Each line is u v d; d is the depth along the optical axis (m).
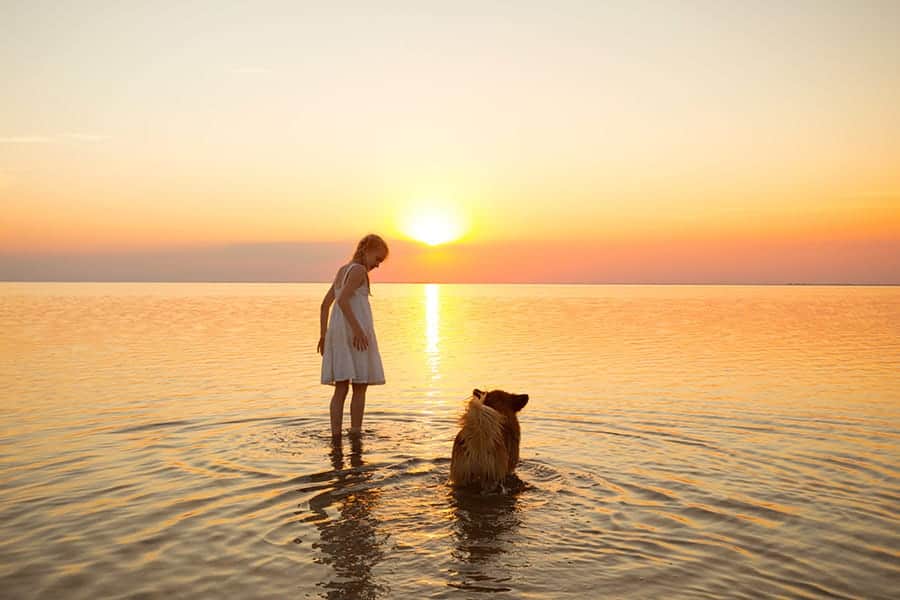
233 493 4.63
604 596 3.08
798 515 4.21
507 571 3.35
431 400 8.62
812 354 13.91
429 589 3.15
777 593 3.13
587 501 4.46
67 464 5.39
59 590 3.16
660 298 65.38
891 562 3.50
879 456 5.68
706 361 12.70
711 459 5.57
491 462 4.76
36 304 41.66
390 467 5.32
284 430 6.75
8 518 4.14
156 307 38.34
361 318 6.81
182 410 7.78
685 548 3.66
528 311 36.44
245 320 26.16
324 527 3.97
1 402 8.25
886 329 21.48
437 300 62.91
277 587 3.18
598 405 8.09
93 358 13.05
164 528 3.96
